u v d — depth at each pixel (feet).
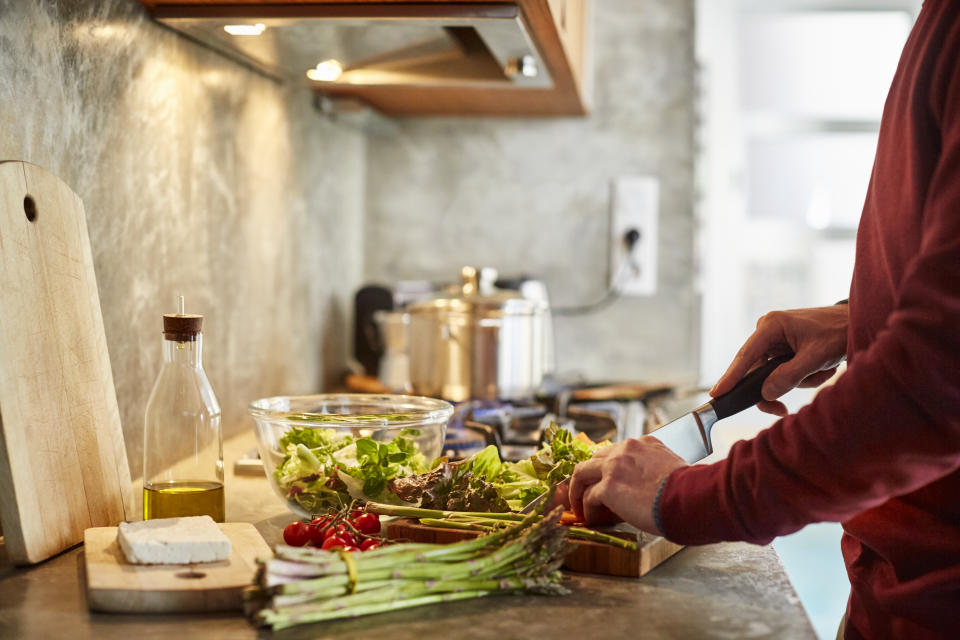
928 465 2.56
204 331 5.76
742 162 11.24
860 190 11.13
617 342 9.12
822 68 11.07
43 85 3.95
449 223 9.23
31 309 3.48
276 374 7.09
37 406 3.45
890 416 2.53
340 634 2.78
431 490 3.78
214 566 3.14
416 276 9.31
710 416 3.72
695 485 2.95
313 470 3.86
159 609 2.92
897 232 2.84
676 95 8.91
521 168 9.12
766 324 3.77
